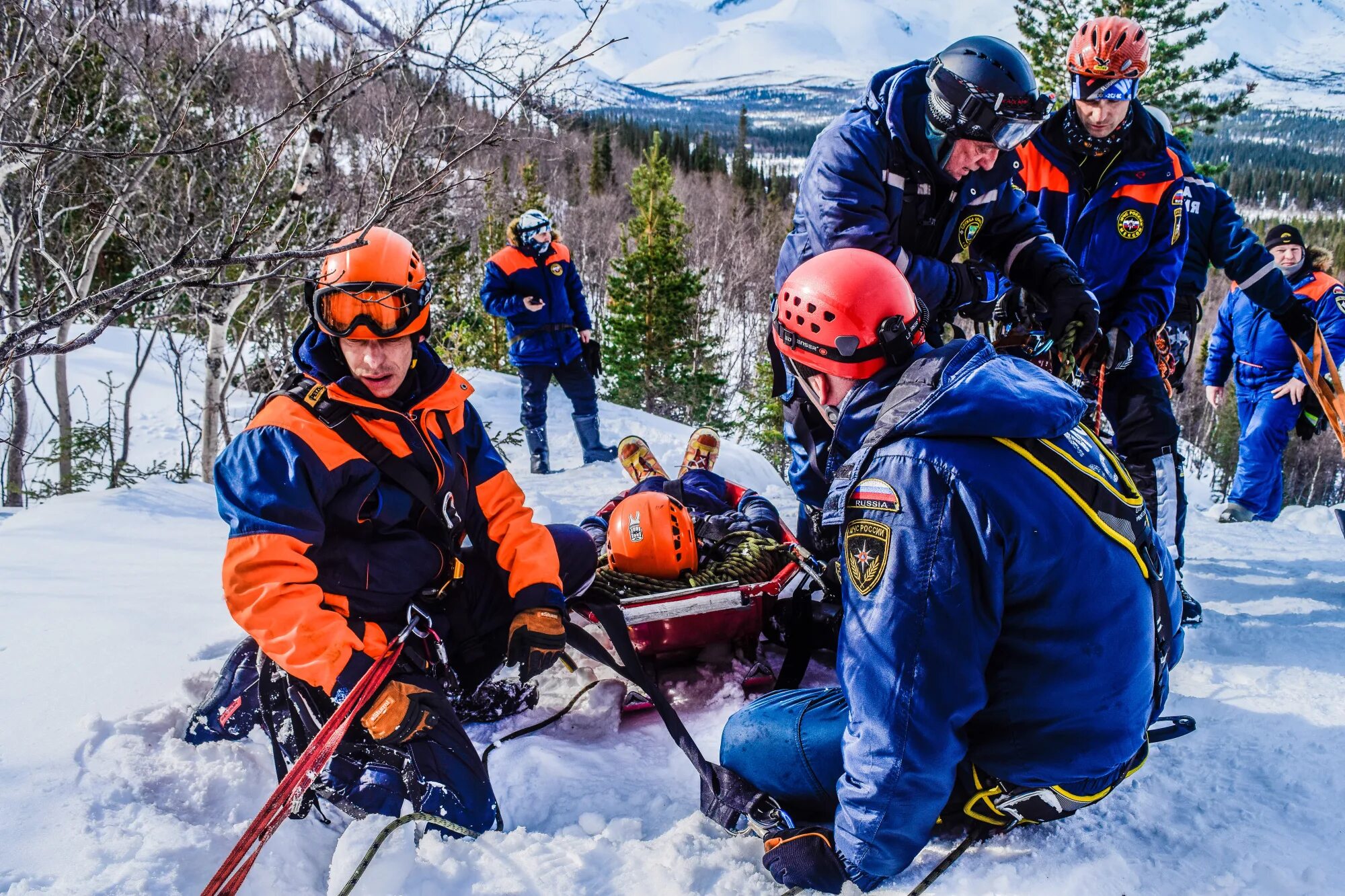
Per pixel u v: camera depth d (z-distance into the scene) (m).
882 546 1.86
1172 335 4.72
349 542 2.44
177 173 6.40
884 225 2.99
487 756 2.67
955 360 1.93
